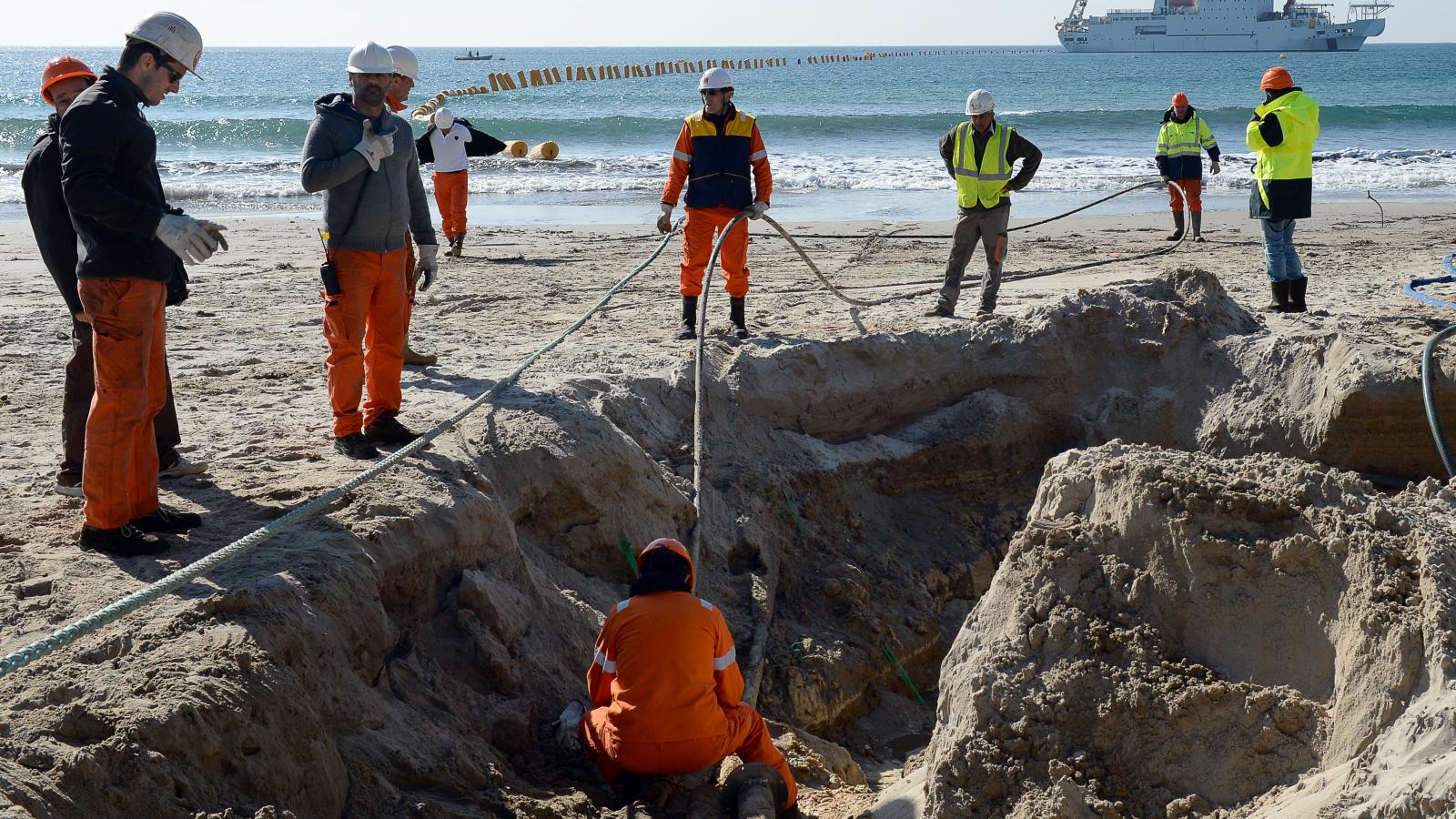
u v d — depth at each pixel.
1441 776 3.03
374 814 3.99
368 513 5.18
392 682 4.66
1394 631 3.77
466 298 11.57
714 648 4.55
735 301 9.20
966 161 9.77
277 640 4.11
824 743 6.05
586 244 15.73
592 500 6.47
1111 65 132.75
